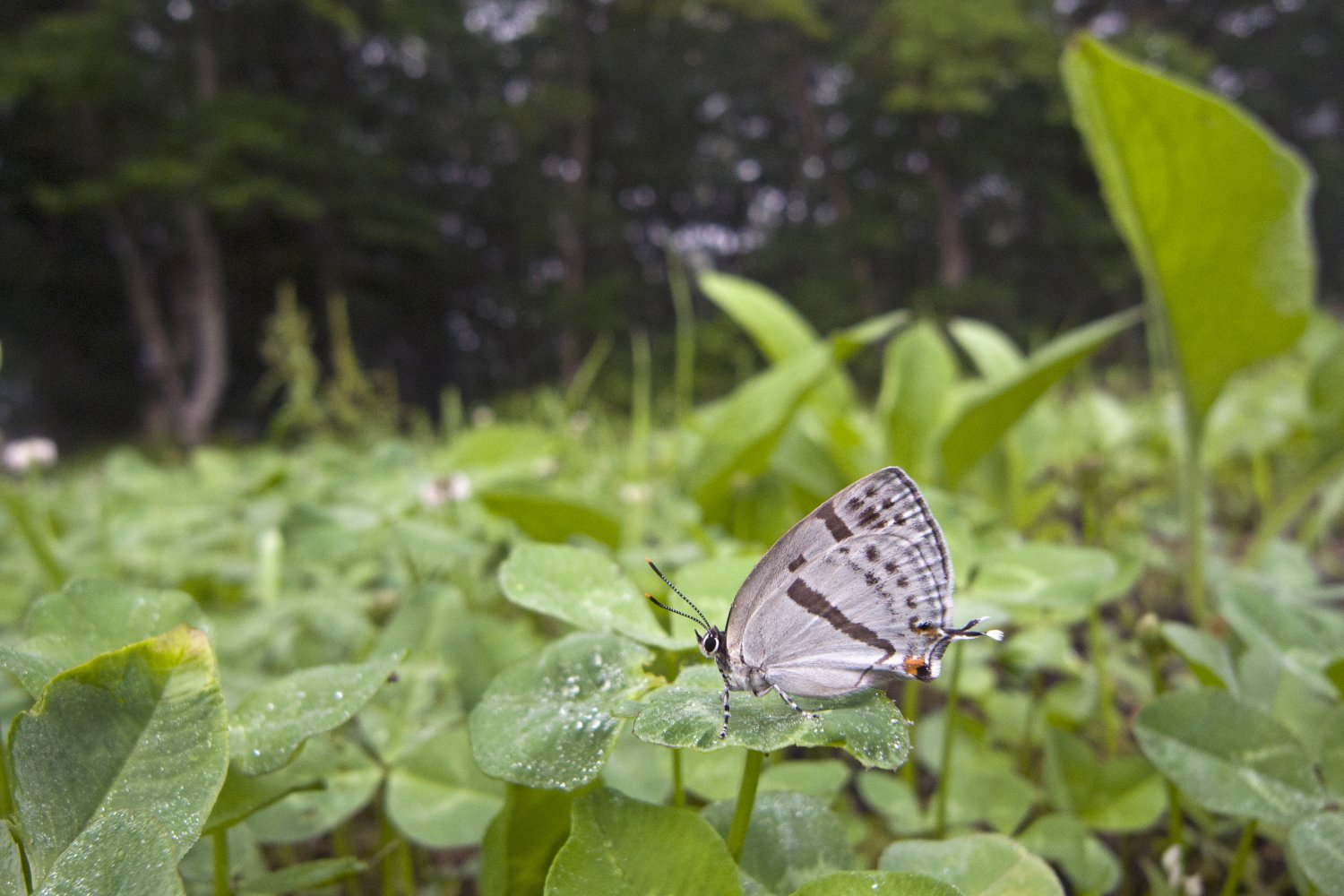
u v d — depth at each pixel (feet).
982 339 0.72
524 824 0.24
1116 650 0.51
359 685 0.21
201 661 0.19
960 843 0.21
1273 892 0.33
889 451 0.61
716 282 0.75
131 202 6.63
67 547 0.65
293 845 0.40
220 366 6.69
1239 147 0.43
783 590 0.23
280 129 6.94
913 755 0.39
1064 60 0.45
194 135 6.47
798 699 0.20
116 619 0.23
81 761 0.18
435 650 0.34
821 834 0.21
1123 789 0.34
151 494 0.90
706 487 0.56
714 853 0.18
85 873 0.16
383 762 0.31
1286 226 0.45
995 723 0.43
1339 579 0.69
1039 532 0.61
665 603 0.26
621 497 0.70
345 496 0.55
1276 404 0.93
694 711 0.19
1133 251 0.49
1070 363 0.50
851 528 0.24
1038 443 0.78
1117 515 0.69
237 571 0.60
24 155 6.88
